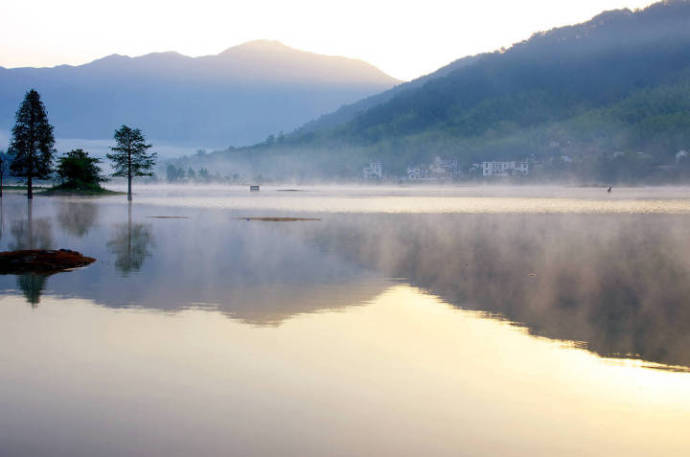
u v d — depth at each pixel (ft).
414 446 24.45
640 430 26.30
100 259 76.02
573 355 36.45
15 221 143.54
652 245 100.73
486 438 25.25
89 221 145.07
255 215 177.99
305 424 26.23
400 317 45.44
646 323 44.86
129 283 58.18
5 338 38.14
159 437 24.77
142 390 29.68
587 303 52.19
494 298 53.67
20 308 46.75
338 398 29.12
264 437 24.94
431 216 179.22
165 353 35.42
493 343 38.86
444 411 27.89
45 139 282.36
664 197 385.29
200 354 35.32
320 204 270.46
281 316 45.01
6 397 28.63
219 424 26.08
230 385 30.53
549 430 26.16
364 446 24.32
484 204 276.21
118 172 278.67
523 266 74.43
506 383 31.58
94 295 52.01
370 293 54.90
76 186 355.36
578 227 139.03
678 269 73.00
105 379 31.09
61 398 28.58
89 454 23.31
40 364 33.22
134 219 153.38
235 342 37.83
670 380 32.45
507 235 116.98
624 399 29.71
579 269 72.38
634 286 61.05
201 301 49.96
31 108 278.05
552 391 30.60
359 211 206.80
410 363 34.45
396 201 316.40
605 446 24.76
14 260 68.13
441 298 53.21
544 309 49.34
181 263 72.84
